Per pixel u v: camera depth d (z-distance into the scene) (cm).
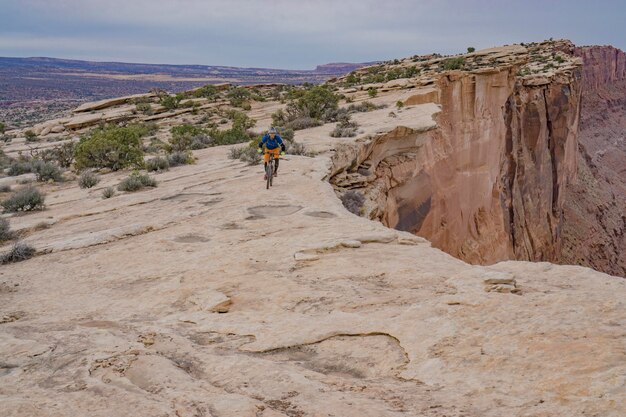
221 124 5025
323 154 2495
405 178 3281
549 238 7275
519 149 6519
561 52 9900
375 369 476
